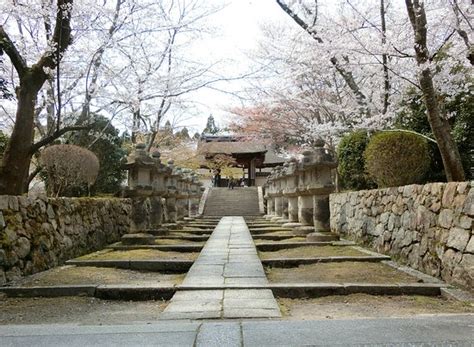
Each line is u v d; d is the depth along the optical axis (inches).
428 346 90.3
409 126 317.1
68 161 353.4
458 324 107.4
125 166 318.3
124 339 98.1
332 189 318.0
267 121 588.4
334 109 454.0
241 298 149.1
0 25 250.8
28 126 249.1
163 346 92.8
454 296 151.3
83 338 99.4
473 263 153.6
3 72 308.5
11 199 196.1
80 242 267.1
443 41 280.1
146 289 164.7
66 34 265.4
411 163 263.6
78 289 168.1
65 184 373.7
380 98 388.2
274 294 162.9
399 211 232.5
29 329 109.0
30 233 205.6
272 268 224.7
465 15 244.1
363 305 148.1
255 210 845.8
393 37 303.4
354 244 294.4
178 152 917.8
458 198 169.3
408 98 321.4
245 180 1430.9
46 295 167.3
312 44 365.4
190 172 708.0
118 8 309.4
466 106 291.6
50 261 220.2
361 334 99.0
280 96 503.5
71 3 258.2
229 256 246.4
